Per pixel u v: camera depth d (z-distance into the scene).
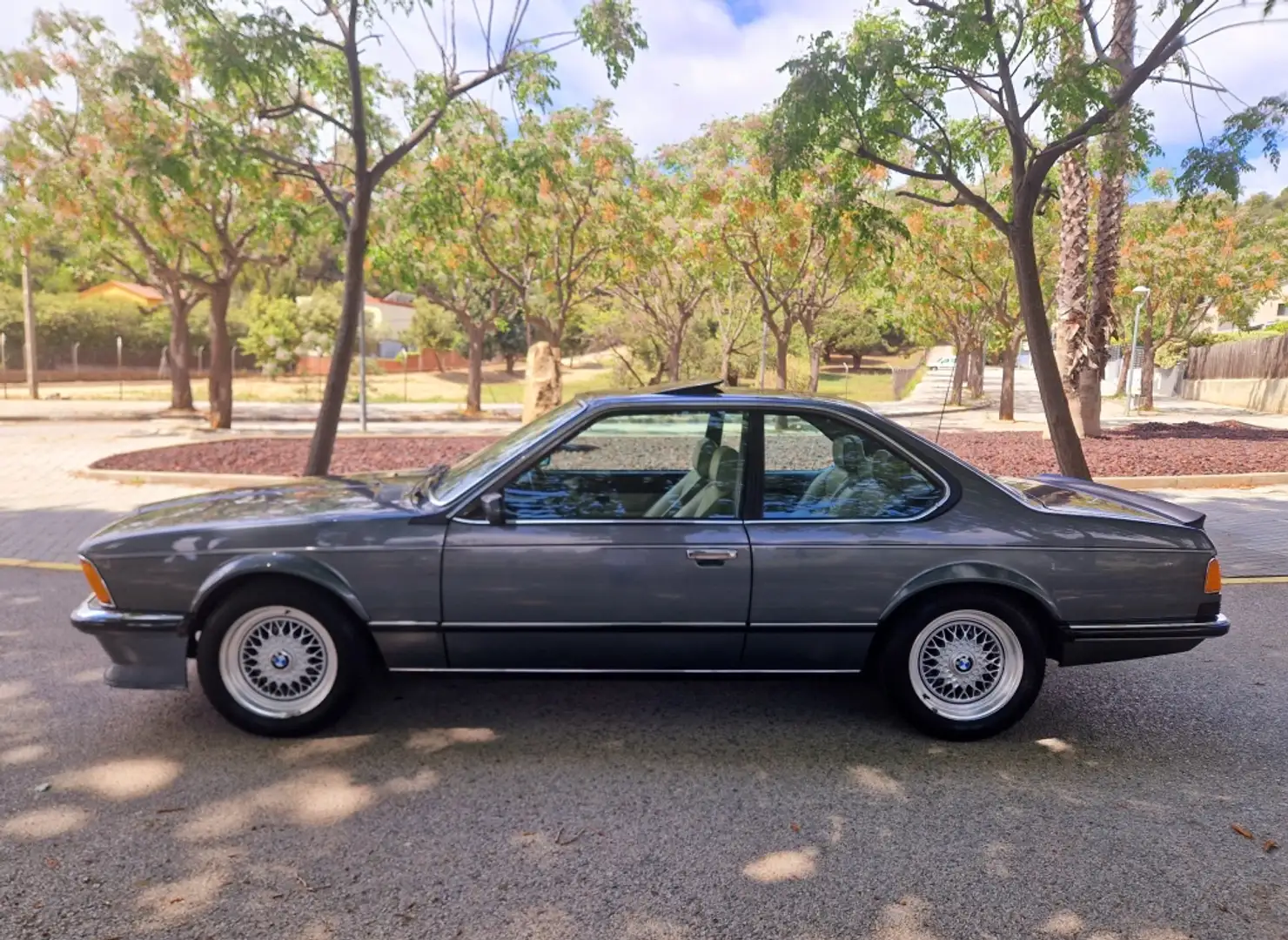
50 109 14.32
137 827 3.25
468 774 3.70
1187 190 8.02
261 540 3.84
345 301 9.46
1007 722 4.02
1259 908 2.85
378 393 45.12
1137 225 23.89
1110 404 31.39
